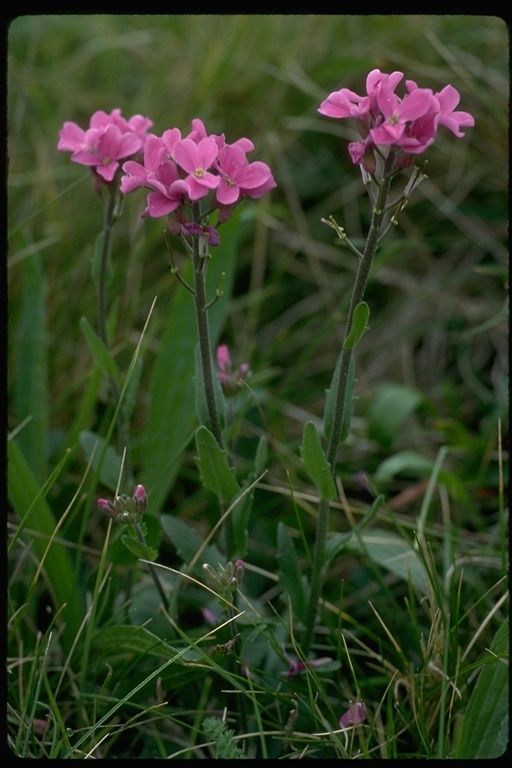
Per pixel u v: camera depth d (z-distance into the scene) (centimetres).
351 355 180
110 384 226
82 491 259
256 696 205
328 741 183
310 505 285
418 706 190
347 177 392
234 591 196
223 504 199
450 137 381
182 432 249
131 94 416
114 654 206
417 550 229
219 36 399
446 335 360
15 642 220
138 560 211
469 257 373
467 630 226
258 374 309
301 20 409
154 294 340
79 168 353
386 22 407
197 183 162
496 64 381
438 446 327
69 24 413
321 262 386
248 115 391
